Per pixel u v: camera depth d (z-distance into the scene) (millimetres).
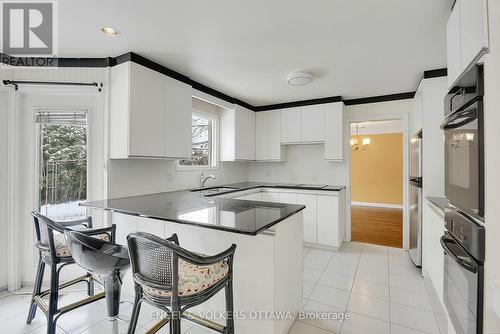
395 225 5066
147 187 2803
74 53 2314
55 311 1641
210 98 3381
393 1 1590
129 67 2279
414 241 2957
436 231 2129
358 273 2758
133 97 2301
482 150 1123
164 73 2627
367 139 7371
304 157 4309
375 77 2914
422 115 2682
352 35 2010
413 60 2439
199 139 3838
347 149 3943
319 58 2434
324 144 3936
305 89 3385
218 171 4020
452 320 1539
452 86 1519
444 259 1732
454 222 1475
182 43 2150
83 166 2488
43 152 2480
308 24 1860
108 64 2391
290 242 1807
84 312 2000
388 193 7238
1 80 2277
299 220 1976
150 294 1185
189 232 1854
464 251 1315
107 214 2354
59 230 1503
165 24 1862
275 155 4223
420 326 1845
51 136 2486
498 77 1101
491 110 1110
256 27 1905
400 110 3549
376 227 4898
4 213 2334
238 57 2426
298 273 1962
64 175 2490
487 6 1112
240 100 3986
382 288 2422
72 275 2459
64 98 2443
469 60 1258
